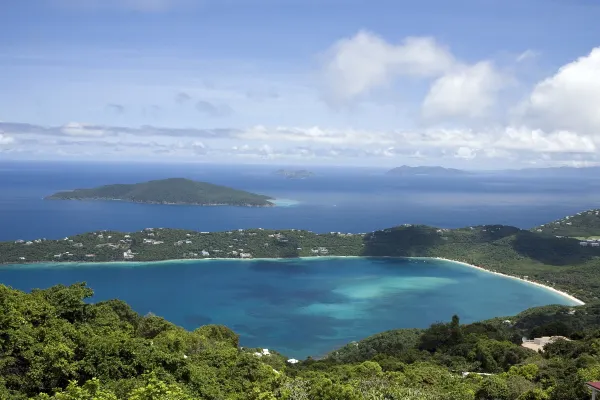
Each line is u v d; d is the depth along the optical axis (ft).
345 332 334.24
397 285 472.85
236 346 185.68
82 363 82.07
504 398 113.60
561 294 443.73
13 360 78.02
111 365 84.02
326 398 89.97
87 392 63.52
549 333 251.19
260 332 332.80
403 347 249.14
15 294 100.53
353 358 240.73
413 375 136.15
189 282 475.72
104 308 147.23
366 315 375.66
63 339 86.28
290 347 303.89
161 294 431.43
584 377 106.11
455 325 255.50
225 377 107.76
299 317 368.48
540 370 138.10
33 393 75.97
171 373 90.02
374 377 125.70
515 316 339.36
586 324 294.46
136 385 77.15
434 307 400.88
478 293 447.01
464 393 108.27
